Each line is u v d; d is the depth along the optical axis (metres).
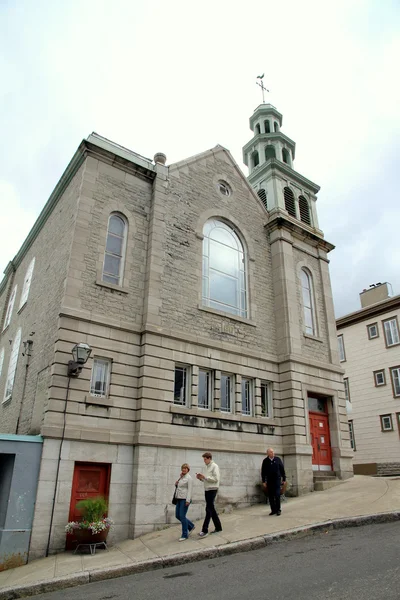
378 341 30.00
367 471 24.58
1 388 19.39
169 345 13.94
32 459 10.71
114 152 15.12
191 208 16.58
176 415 13.30
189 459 13.12
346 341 32.22
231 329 16.09
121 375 12.84
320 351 18.53
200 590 6.72
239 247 18.05
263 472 12.57
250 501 14.14
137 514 11.53
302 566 7.45
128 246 14.48
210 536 10.23
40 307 15.68
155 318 13.90
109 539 11.12
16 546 9.87
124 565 8.57
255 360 16.39
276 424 16.05
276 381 16.83
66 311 12.42
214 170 18.19
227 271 17.19
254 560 8.28
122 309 13.62
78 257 13.23
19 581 8.12
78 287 12.95
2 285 24.91
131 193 15.27
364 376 30.31
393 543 8.28
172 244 15.36
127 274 14.12
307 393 17.19
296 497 14.73
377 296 32.12
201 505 12.89
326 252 21.08
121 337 13.24
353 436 30.03
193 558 8.85
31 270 19.27
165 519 11.98
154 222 15.09
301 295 18.94
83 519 10.54
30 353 15.45
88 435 11.58
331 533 9.86
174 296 14.74
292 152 24.73
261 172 21.72
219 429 14.23
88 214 13.91
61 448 11.15
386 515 10.59
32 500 10.41
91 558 9.62
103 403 12.16
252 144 24.34
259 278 18.11
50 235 17.03
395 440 27.42
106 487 11.70
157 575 8.05
